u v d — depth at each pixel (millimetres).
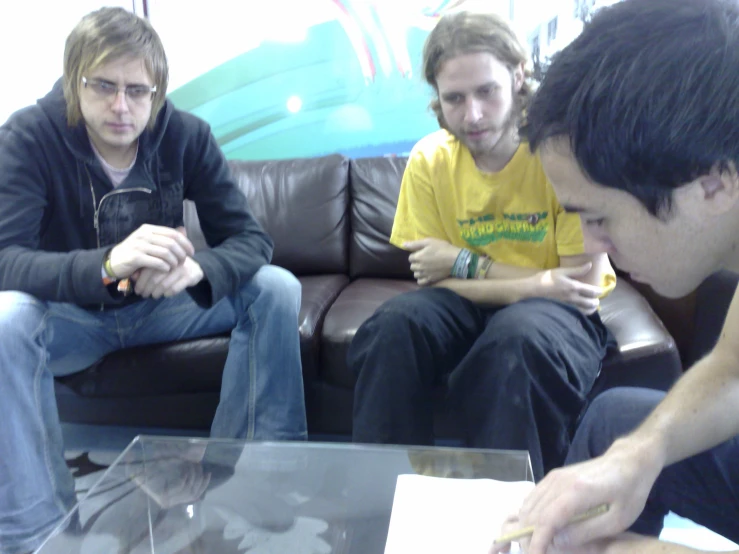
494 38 1234
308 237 2207
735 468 731
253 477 934
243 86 2533
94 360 1613
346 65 2482
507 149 1317
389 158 2291
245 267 1475
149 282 1326
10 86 2346
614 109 527
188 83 2541
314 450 928
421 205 1441
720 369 718
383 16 2426
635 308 1563
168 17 2484
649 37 535
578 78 557
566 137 567
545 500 629
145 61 1362
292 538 829
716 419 689
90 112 1366
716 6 537
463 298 1363
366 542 814
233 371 1504
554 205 1321
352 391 1664
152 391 1656
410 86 2471
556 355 1157
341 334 1622
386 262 2176
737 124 509
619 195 567
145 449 964
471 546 701
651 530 815
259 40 2488
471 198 1374
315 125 2549
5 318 1216
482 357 1193
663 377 1422
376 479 903
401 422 1230
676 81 515
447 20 1291
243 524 868
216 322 1587
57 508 1230
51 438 1272
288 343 1486
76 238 1501
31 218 1396
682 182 533
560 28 2252
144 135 1468
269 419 1478
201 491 932
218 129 2578
